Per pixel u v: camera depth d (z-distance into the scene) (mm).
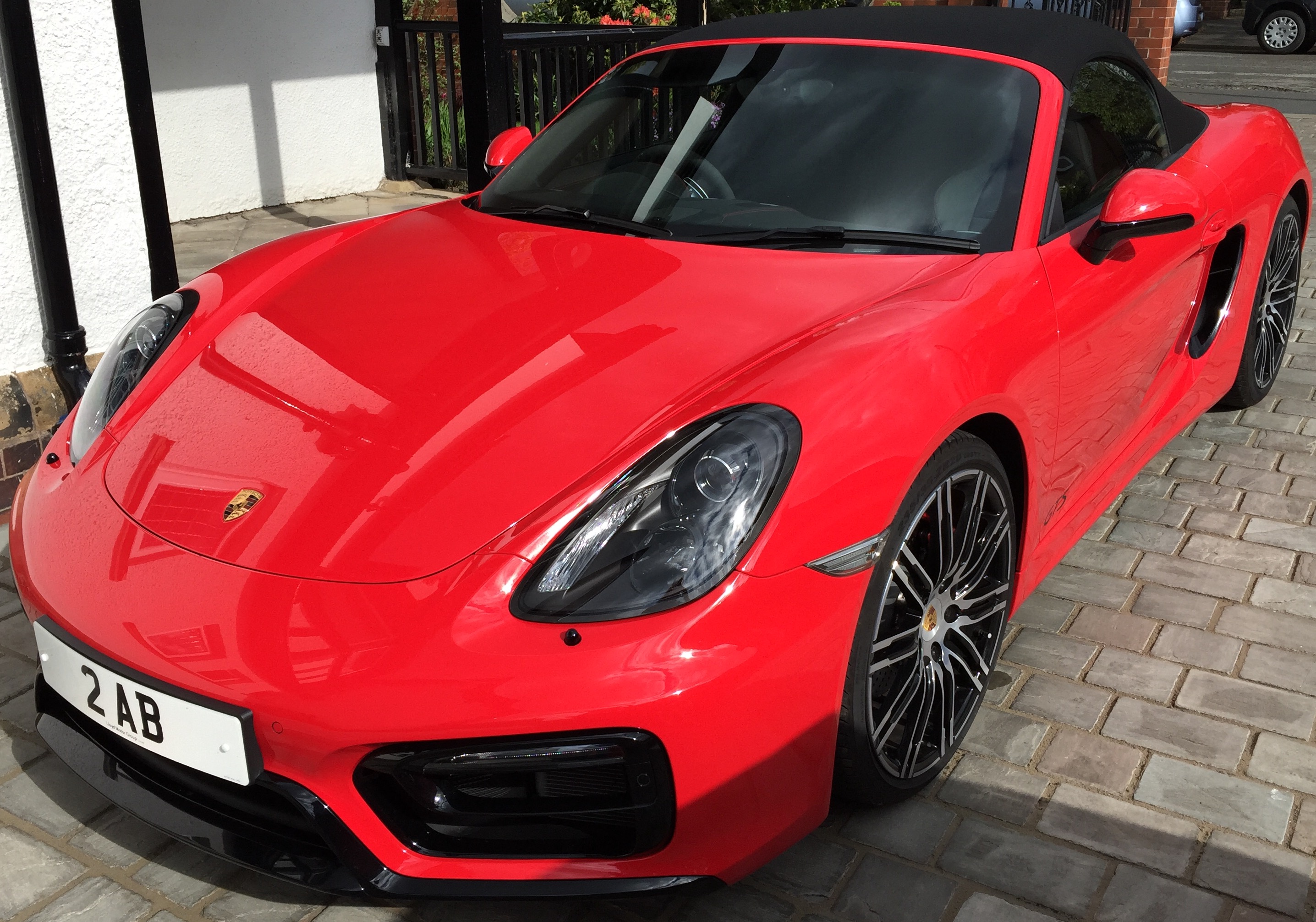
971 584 2229
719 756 1674
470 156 5195
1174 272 2965
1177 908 1937
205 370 2170
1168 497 3465
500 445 1815
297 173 6648
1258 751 2336
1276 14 18719
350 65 6793
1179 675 2590
